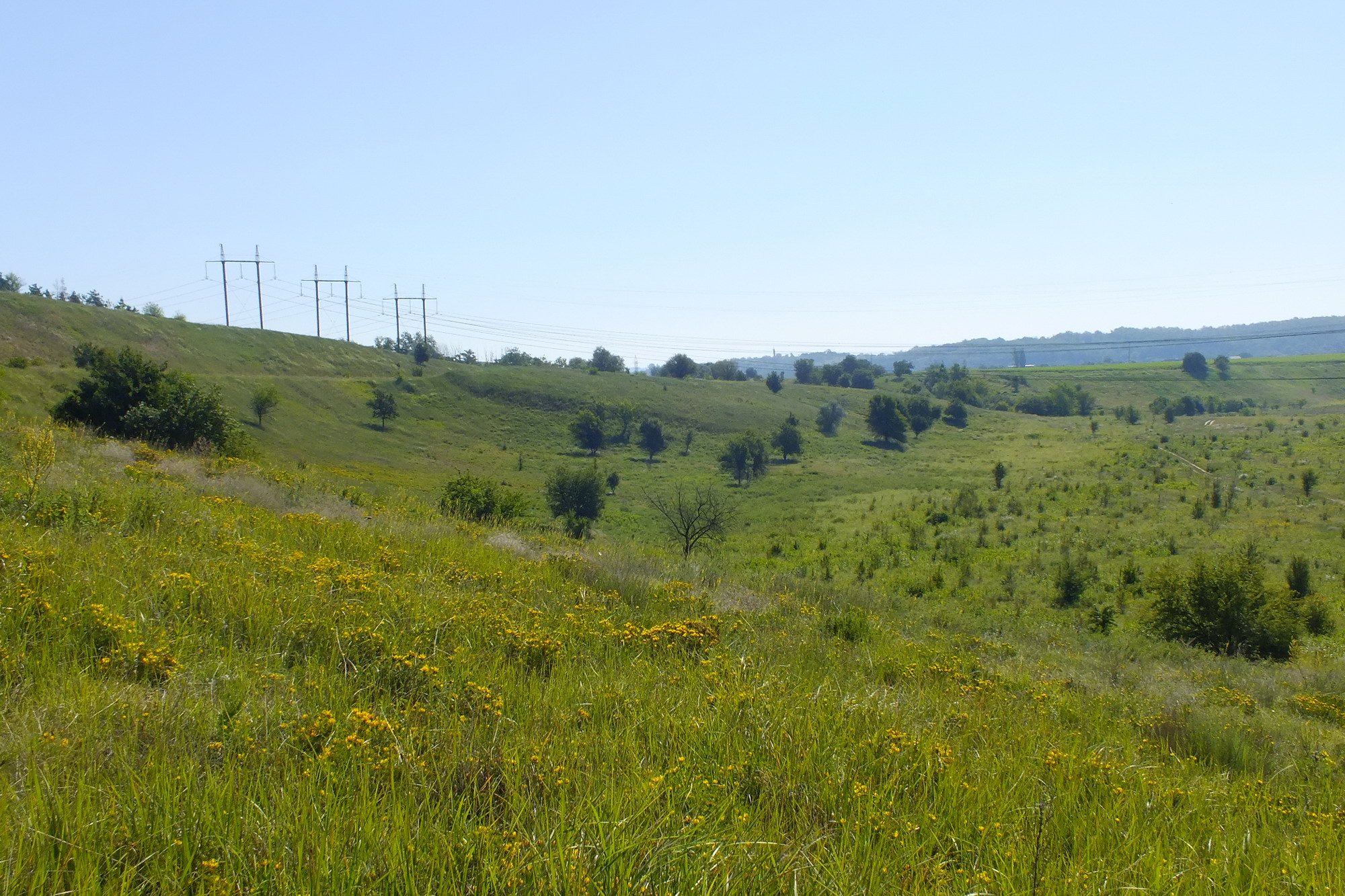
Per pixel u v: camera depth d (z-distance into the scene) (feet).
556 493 155.43
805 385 417.08
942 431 342.03
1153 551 115.96
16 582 15.85
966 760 14.26
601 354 443.73
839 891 8.51
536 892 7.82
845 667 24.13
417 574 25.63
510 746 11.84
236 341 309.01
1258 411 339.16
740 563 116.57
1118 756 18.39
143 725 10.77
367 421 266.98
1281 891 10.64
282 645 16.06
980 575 106.01
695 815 9.79
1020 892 9.26
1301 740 24.56
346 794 9.52
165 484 38.58
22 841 7.54
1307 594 87.15
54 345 234.99
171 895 7.36
